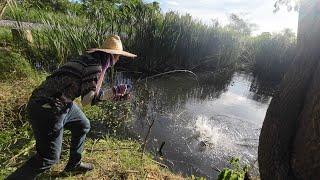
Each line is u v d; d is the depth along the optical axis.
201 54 11.94
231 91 10.35
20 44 8.51
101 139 5.07
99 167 4.09
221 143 6.06
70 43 9.16
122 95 3.37
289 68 2.35
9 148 4.39
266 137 2.44
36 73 7.04
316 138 2.08
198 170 5.04
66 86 2.99
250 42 15.73
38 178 3.67
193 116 7.34
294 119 2.30
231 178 3.61
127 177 4.00
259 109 8.67
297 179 2.29
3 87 5.95
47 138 3.07
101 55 3.13
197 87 10.17
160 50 10.83
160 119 6.81
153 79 10.19
